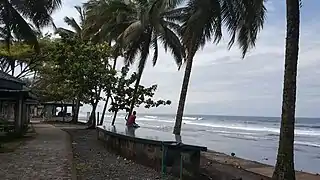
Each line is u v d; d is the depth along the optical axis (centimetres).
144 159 1119
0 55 3212
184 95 1747
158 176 951
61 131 2631
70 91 3278
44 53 3466
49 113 5838
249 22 1276
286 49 839
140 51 2709
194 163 920
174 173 934
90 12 3034
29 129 2664
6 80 1725
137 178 933
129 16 2681
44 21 2011
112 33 2792
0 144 1503
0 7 1925
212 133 4350
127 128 1714
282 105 841
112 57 2884
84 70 2622
